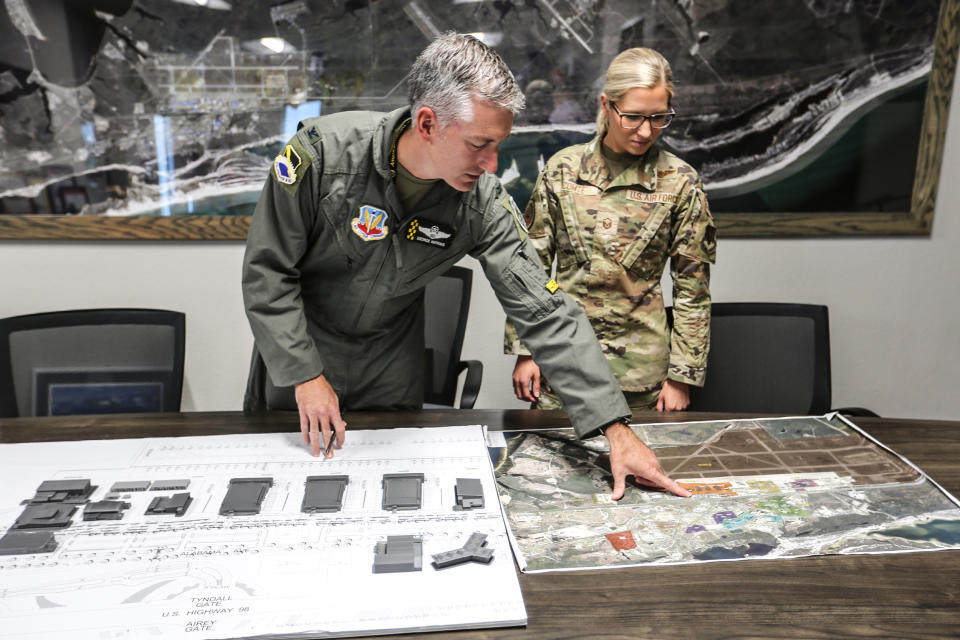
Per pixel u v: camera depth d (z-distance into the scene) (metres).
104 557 0.86
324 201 1.15
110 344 1.68
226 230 2.29
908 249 2.44
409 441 1.19
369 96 2.22
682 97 2.24
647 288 1.64
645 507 1.01
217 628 0.74
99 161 2.21
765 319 1.79
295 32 2.16
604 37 2.19
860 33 2.21
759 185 2.32
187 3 2.11
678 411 1.47
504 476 1.09
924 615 0.78
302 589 0.80
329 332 1.39
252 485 1.02
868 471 1.11
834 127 2.28
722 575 0.85
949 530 0.94
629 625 0.76
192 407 2.47
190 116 2.20
